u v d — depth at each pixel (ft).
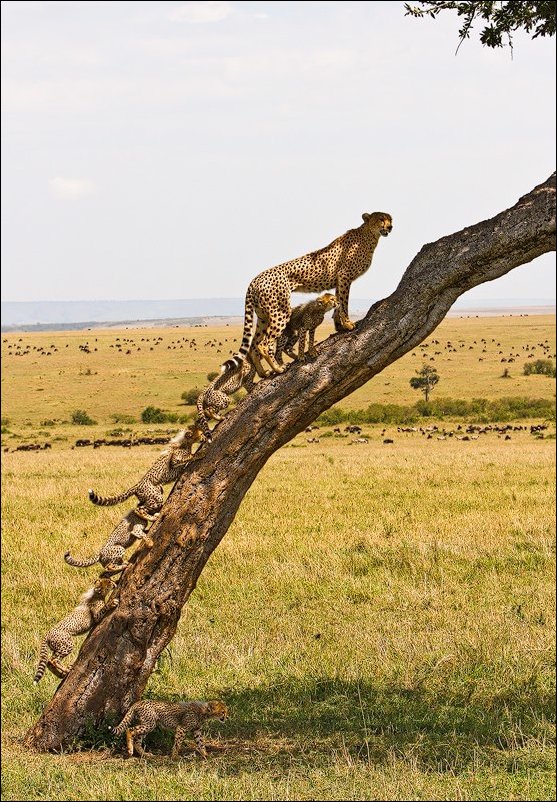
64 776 25.73
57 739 30.76
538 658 39.73
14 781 25.16
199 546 30.96
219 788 24.48
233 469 30.71
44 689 37.63
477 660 39.58
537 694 35.99
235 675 38.81
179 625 46.75
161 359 396.16
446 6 31.78
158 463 31.12
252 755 30.01
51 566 59.82
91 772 26.30
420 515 75.77
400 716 33.86
